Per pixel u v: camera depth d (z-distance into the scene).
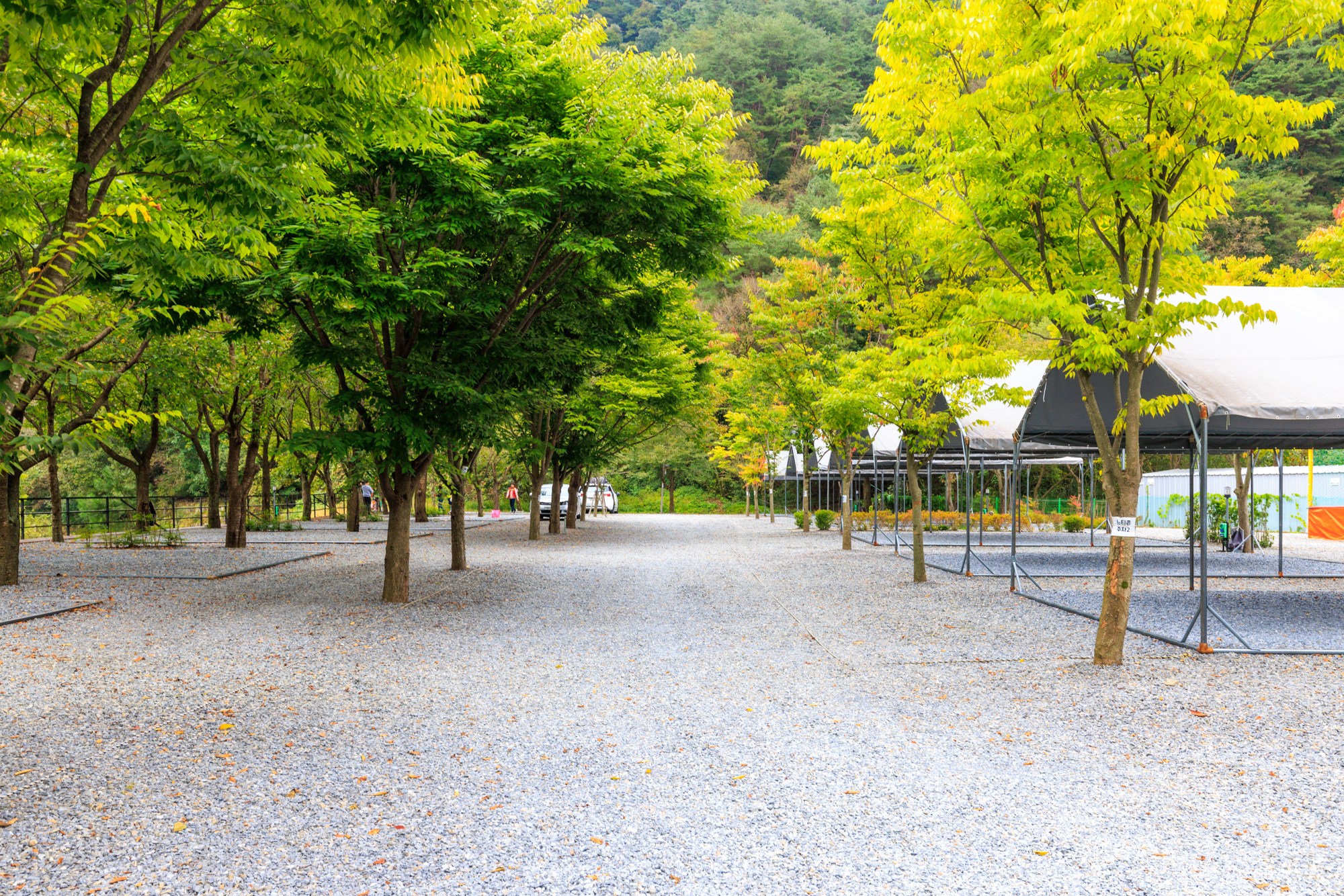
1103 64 6.94
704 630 9.80
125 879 3.50
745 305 57.44
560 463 28.42
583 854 3.76
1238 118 6.97
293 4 4.74
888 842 3.89
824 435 21.33
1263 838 3.91
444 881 3.50
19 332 3.52
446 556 19.78
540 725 5.89
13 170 6.09
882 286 13.89
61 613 10.72
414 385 10.55
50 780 4.73
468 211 9.61
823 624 10.18
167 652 8.44
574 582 14.50
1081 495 36.84
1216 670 7.52
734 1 84.75
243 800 4.43
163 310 8.98
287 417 26.27
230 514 20.56
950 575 15.66
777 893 3.38
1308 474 31.11
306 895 3.37
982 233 8.79
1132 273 8.68
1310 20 6.55
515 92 10.28
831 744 5.45
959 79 8.58
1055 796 4.48
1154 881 3.48
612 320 12.66
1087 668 7.64
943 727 5.82
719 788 4.63
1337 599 12.16
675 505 65.38
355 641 9.08
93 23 4.28
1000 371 8.77
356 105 5.93
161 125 4.81
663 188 10.06
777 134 71.00
